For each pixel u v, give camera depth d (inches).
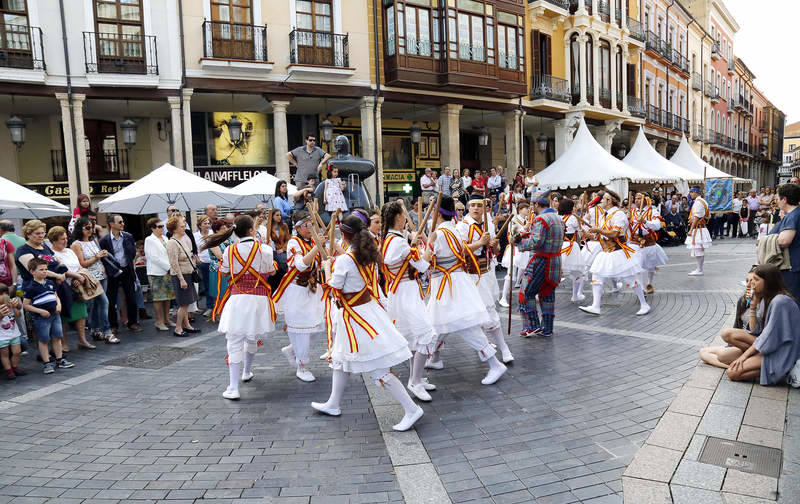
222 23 626.5
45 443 177.6
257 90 653.3
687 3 1729.8
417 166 924.0
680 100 1504.7
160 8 603.5
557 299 400.2
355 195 431.2
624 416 182.5
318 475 151.0
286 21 666.2
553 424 178.7
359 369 174.9
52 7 560.7
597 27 992.2
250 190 474.6
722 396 192.2
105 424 192.2
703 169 960.9
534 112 927.0
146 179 406.0
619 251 329.4
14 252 301.4
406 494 138.9
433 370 241.8
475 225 237.0
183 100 619.2
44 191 623.5
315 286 228.4
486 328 238.4
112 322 341.1
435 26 748.6
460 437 171.8
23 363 277.7
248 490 143.9
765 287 205.0
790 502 127.6
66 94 569.3
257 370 252.2
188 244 344.5
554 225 275.3
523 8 845.2
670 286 434.9
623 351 255.9
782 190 229.6
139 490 145.6
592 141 775.7
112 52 587.2
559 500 134.0
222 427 186.4
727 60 1961.1
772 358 198.8
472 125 980.6
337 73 683.4
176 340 317.4
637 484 137.8
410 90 756.6
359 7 711.1
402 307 204.1
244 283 215.9
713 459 148.6
